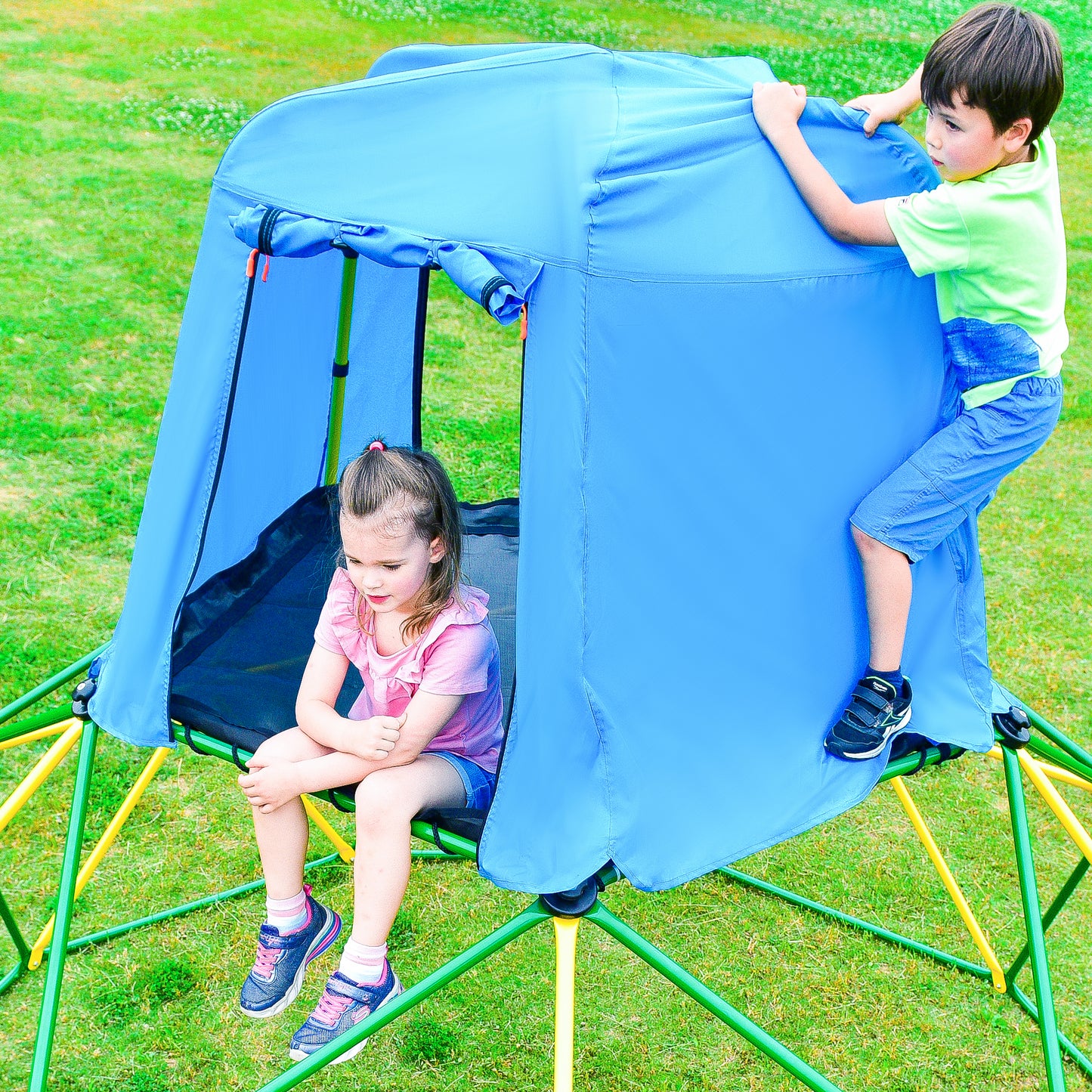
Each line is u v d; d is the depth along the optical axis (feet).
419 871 11.69
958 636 8.27
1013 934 11.26
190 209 27.22
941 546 8.09
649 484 6.70
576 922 6.59
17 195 27.09
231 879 11.28
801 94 7.23
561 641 6.64
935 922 11.41
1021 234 6.95
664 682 6.96
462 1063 9.71
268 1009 7.68
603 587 6.65
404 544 7.26
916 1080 9.77
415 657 7.63
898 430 7.51
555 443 6.50
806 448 7.18
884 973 10.79
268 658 9.34
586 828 6.73
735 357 6.79
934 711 8.09
